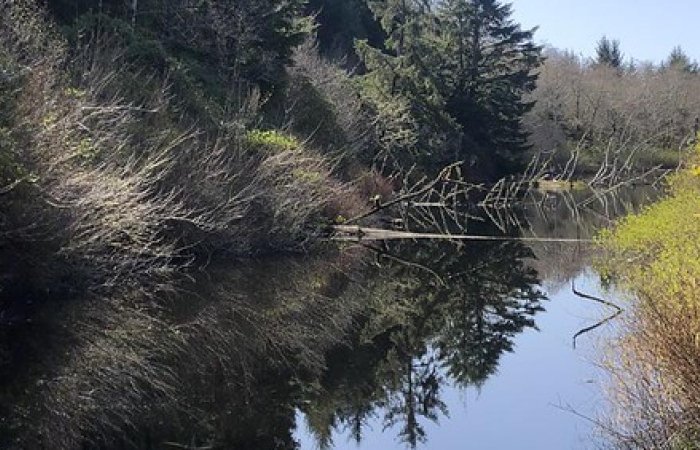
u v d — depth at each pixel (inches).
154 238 601.9
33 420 292.5
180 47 928.9
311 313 552.1
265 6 1004.6
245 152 729.0
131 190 517.0
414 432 315.3
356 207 1003.3
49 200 453.1
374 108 1300.4
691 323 260.4
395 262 823.1
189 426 306.0
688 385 254.4
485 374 407.2
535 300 621.9
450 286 693.9
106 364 374.0
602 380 340.5
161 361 390.6
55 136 474.9
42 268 471.8
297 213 782.5
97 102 593.9
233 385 368.2
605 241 786.2
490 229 1152.8
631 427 272.4
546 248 935.0
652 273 489.7
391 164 1309.1
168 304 521.3
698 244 472.4
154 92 673.0
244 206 695.7
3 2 586.2
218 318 498.9
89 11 759.1
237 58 956.6
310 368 413.4
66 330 426.3
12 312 451.2
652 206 833.5
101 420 301.7
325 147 1040.2
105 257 522.3
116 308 491.8
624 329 349.1
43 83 511.8
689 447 246.2
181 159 624.4
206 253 685.3
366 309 584.4
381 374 409.1
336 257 821.2
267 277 669.9
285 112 965.8
